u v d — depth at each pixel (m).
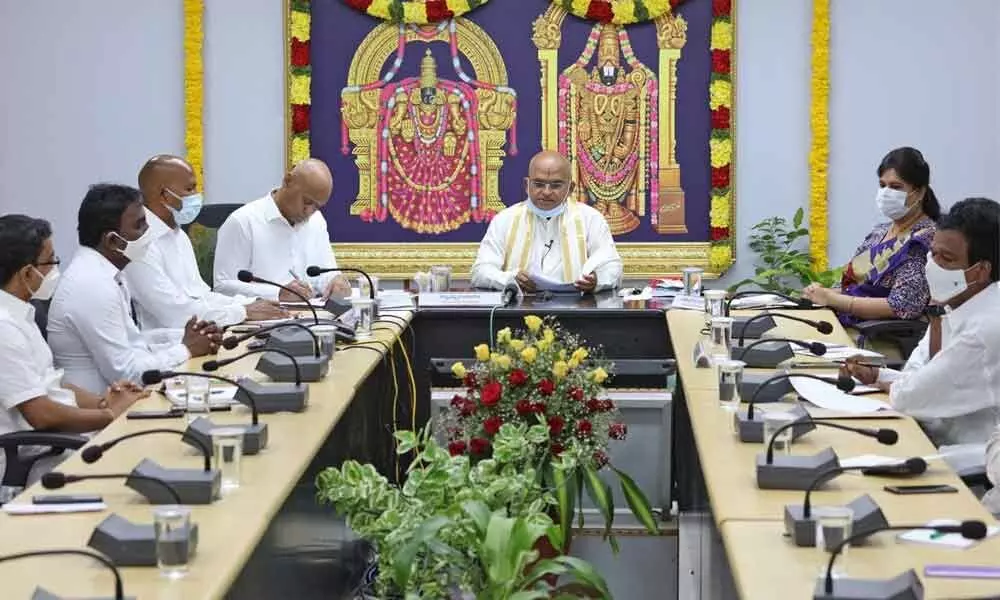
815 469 2.81
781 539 2.47
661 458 4.92
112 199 4.55
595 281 5.99
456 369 4.34
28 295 4.05
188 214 5.37
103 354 4.52
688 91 7.32
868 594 2.12
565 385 4.23
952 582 2.24
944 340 3.85
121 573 2.27
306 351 4.19
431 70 7.36
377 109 7.39
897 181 5.51
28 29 7.30
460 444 4.21
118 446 3.11
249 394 3.21
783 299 5.71
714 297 5.08
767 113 7.27
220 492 2.73
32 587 2.20
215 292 6.01
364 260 7.42
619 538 4.68
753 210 7.32
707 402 3.66
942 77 7.22
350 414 4.06
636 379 5.45
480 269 6.21
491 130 7.39
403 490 3.12
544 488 3.99
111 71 7.32
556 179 6.17
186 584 2.21
